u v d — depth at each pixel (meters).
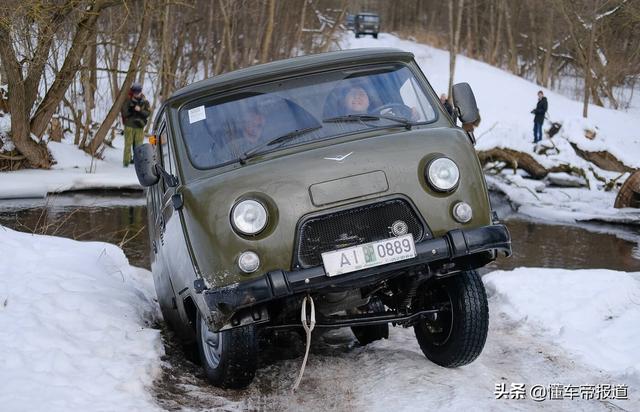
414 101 6.56
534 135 31.05
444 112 6.59
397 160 5.86
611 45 59.38
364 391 6.08
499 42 68.81
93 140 27.27
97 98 38.94
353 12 73.62
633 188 22.80
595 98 59.25
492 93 51.66
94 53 28.91
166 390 6.12
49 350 6.17
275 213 5.66
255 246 5.63
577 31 59.03
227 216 5.69
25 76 26.11
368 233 5.75
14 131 24.27
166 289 7.52
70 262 9.00
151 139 7.27
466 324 6.15
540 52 68.50
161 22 33.44
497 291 9.55
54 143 27.33
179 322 7.41
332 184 5.73
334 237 5.71
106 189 22.22
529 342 7.67
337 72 6.59
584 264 14.91
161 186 7.28
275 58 45.03
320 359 7.07
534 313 8.70
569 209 23.00
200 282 5.74
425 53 60.06
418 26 70.69
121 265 10.15
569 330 7.91
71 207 19.28
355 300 6.23
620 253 16.17
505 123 32.09
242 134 6.30
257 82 6.52
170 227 6.76
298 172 5.76
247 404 5.93
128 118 26.09
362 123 6.35
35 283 7.73
